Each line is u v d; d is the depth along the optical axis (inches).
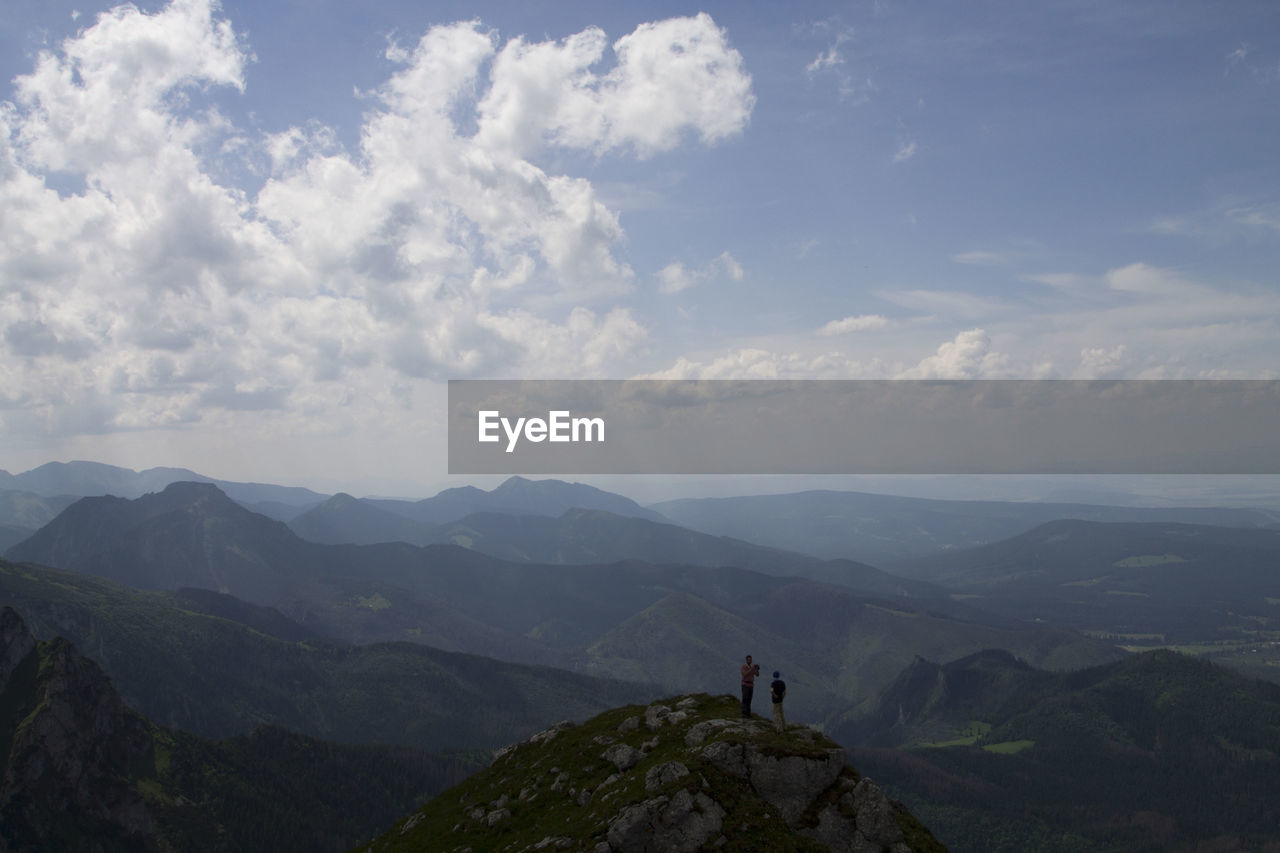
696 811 2453.2
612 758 3250.5
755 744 2699.3
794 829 2480.3
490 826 3230.8
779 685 2923.2
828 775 2615.7
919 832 2536.9
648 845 2413.9
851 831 2487.7
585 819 2691.9
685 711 3484.3
